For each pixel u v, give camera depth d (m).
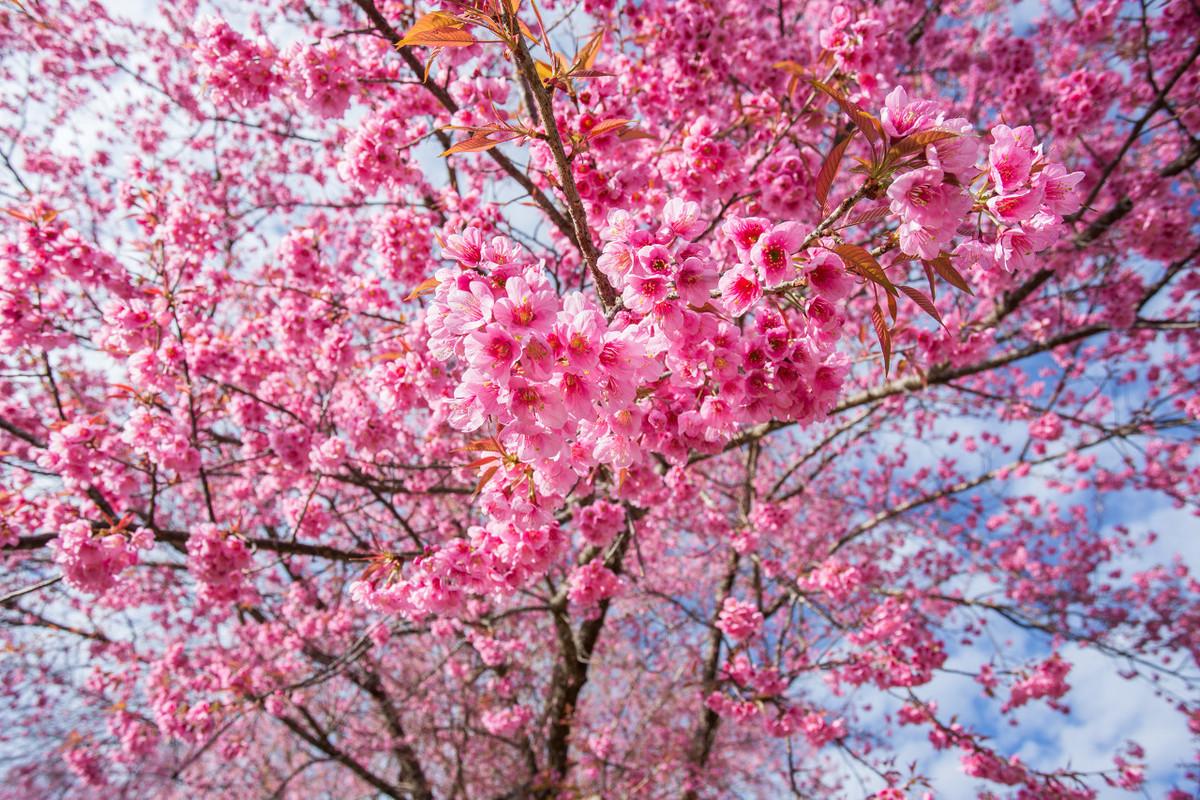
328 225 7.23
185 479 5.27
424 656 9.21
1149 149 7.23
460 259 2.14
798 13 7.29
